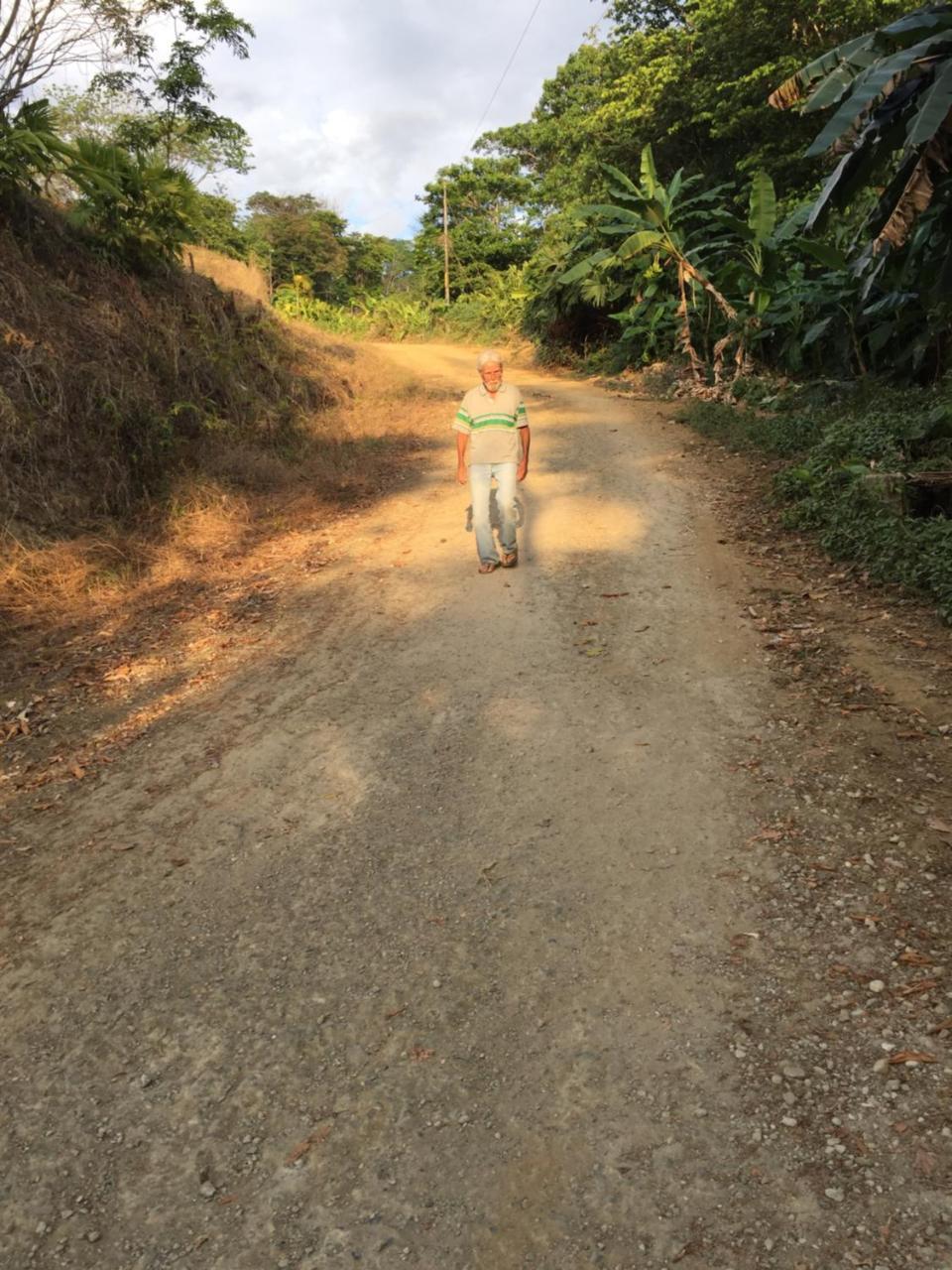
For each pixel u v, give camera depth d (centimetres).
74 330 904
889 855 309
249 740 443
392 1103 238
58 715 488
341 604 618
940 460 684
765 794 355
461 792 383
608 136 2573
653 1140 219
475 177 5066
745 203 2086
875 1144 209
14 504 714
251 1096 244
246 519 838
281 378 1241
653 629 528
